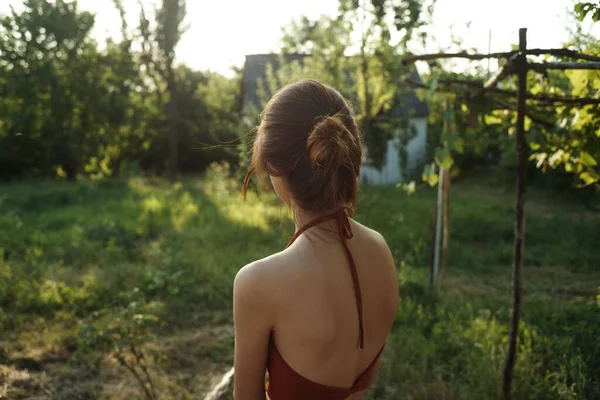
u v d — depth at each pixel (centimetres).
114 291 596
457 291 610
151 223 984
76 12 2203
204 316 543
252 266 102
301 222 108
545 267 718
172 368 429
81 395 385
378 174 1847
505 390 338
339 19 1020
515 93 406
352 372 110
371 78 1049
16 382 398
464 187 1669
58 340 467
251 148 114
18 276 627
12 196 1403
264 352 105
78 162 2180
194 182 2016
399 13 773
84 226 961
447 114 427
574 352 382
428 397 356
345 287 105
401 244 818
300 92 104
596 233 864
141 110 2420
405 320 490
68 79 2161
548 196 1343
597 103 343
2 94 2114
